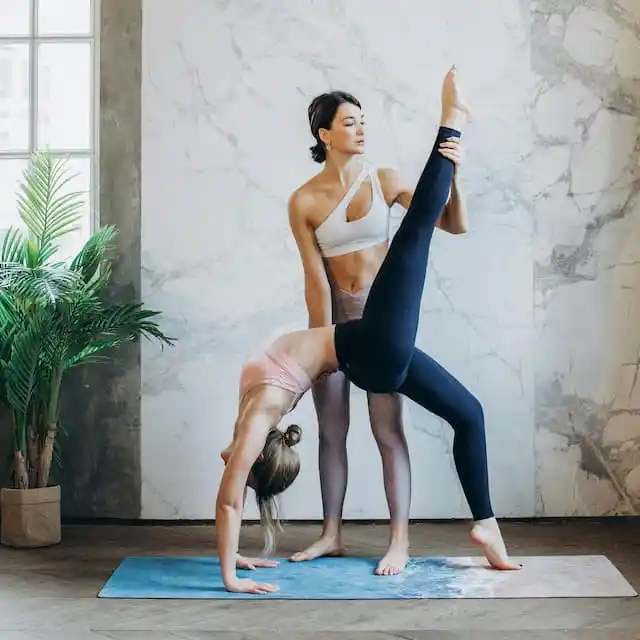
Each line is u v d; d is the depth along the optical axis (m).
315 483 4.61
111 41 4.71
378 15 4.65
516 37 4.63
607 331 4.63
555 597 3.31
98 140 4.71
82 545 4.20
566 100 4.63
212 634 2.94
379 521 4.61
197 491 4.66
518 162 4.63
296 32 4.66
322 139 3.92
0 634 2.96
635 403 4.61
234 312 4.66
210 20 4.68
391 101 4.63
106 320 4.24
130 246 4.69
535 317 4.63
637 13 4.61
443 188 3.57
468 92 4.64
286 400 3.57
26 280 3.88
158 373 4.67
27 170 4.32
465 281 4.64
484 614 3.13
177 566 3.78
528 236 4.63
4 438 4.69
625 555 3.92
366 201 3.89
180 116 4.68
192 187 4.68
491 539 3.66
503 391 4.63
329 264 3.92
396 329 3.52
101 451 4.69
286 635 2.92
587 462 4.62
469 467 3.67
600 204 4.62
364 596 3.33
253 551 4.09
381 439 3.86
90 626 3.03
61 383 4.70
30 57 4.81
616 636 2.89
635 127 4.62
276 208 4.66
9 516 4.17
